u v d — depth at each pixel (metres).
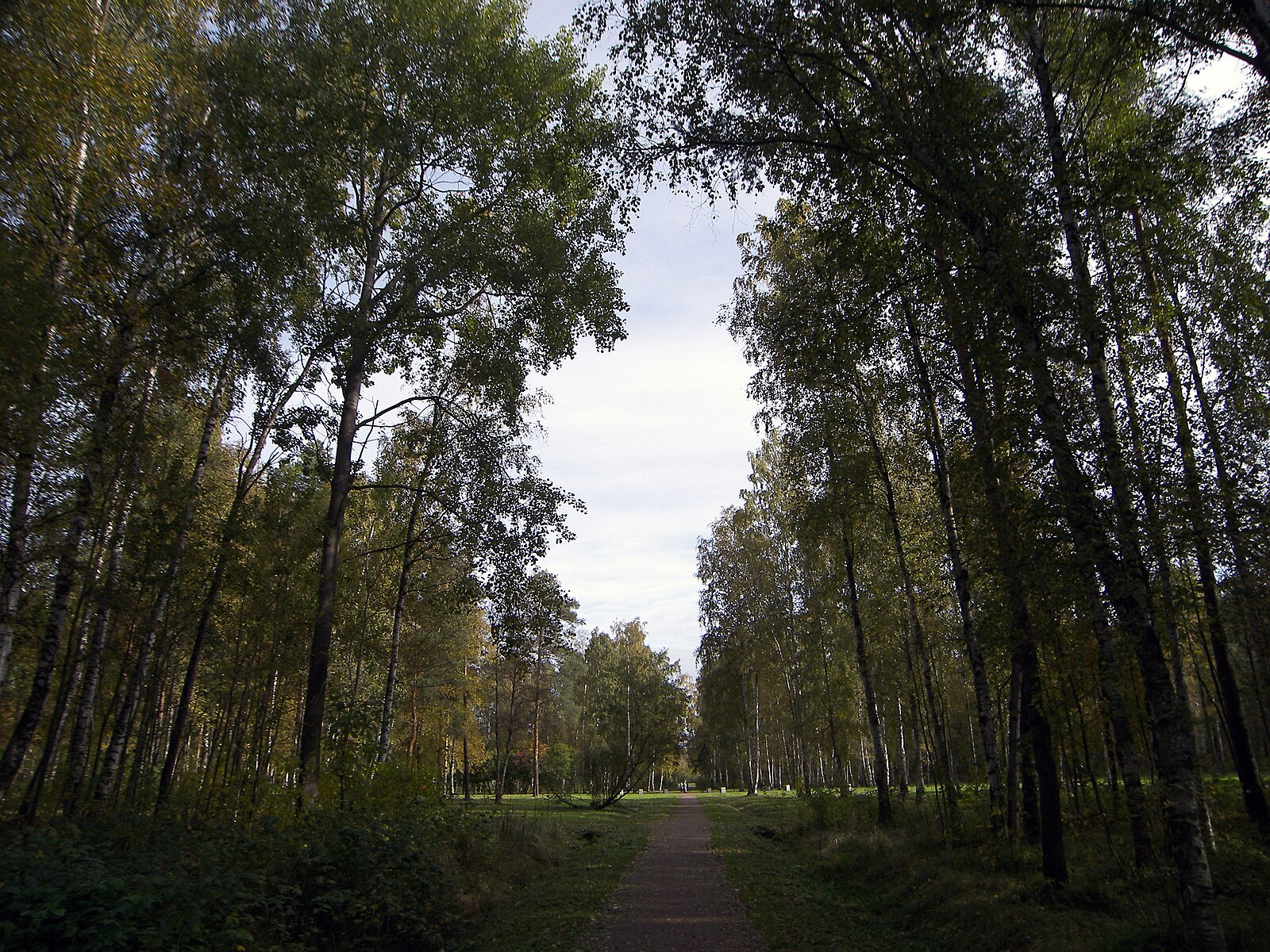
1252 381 10.02
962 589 12.24
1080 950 6.48
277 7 13.03
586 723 49.72
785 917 9.27
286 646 11.84
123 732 11.48
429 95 13.55
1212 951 5.82
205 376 12.92
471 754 46.97
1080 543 6.91
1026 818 12.18
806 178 9.52
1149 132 8.76
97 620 11.03
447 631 26.97
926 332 12.59
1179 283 11.52
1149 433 7.28
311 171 13.11
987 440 8.71
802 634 25.70
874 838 13.40
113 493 11.27
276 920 6.77
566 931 8.66
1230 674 11.50
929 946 8.01
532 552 15.34
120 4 10.62
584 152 9.69
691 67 8.78
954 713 24.34
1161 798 7.24
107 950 4.74
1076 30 8.87
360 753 11.47
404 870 8.65
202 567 12.24
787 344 11.88
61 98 8.69
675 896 10.95
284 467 13.34
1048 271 7.53
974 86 8.45
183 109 11.45
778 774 57.12
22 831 6.42
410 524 17.92
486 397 16.83
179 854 7.05
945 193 8.43
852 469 15.06
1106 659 7.68
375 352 14.02
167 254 11.42
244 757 11.77
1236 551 7.54
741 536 31.28
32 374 7.54
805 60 8.88
